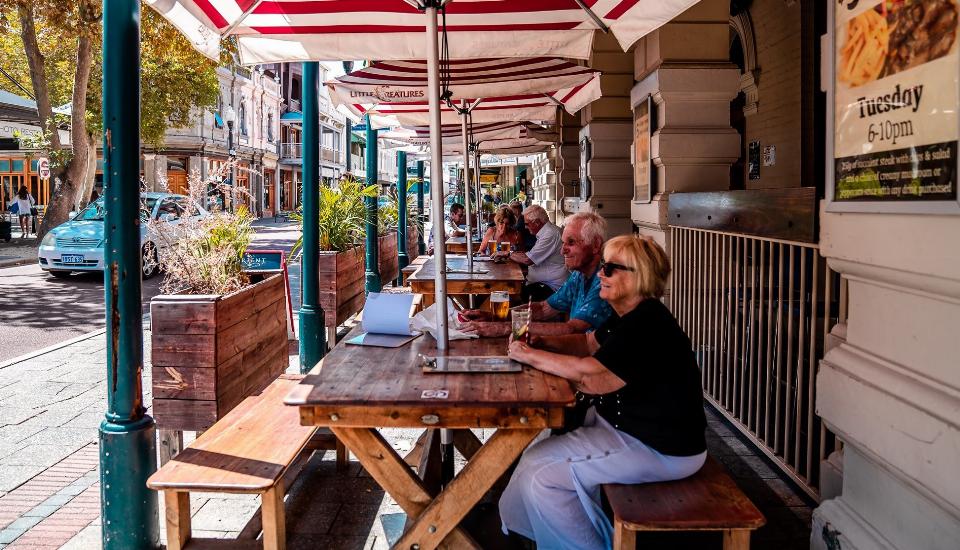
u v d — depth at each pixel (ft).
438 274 10.46
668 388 9.33
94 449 15.96
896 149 7.87
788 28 29.50
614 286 9.80
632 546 8.32
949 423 7.25
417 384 8.86
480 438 16.46
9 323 31.94
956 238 7.07
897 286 8.42
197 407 14.05
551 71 18.83
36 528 12.25
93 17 45.96
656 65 22.38
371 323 11.59
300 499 13.30
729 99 22.03
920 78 7.41
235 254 17.65
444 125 28.40
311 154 21.40
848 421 9.31
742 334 15.58
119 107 10.55
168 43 48.32
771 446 14.47
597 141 33.53
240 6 12.82
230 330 14.65
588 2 13.42
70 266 46.83
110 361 10.93
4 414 18.29
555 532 9.61
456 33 14.94
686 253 19.72
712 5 21.70
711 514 8.39
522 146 46.60
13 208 81.66
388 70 18.79
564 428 11.33
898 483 8.39
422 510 9.34
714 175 22.21
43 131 68.64
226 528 12.19
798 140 28.86
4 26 51.98
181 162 133.28
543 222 23.91
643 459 9.25
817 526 10.09
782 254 13.04
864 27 8.48
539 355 9.58
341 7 13.78
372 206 36.29
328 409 8.37
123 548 10.99
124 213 10.77
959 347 7.31
